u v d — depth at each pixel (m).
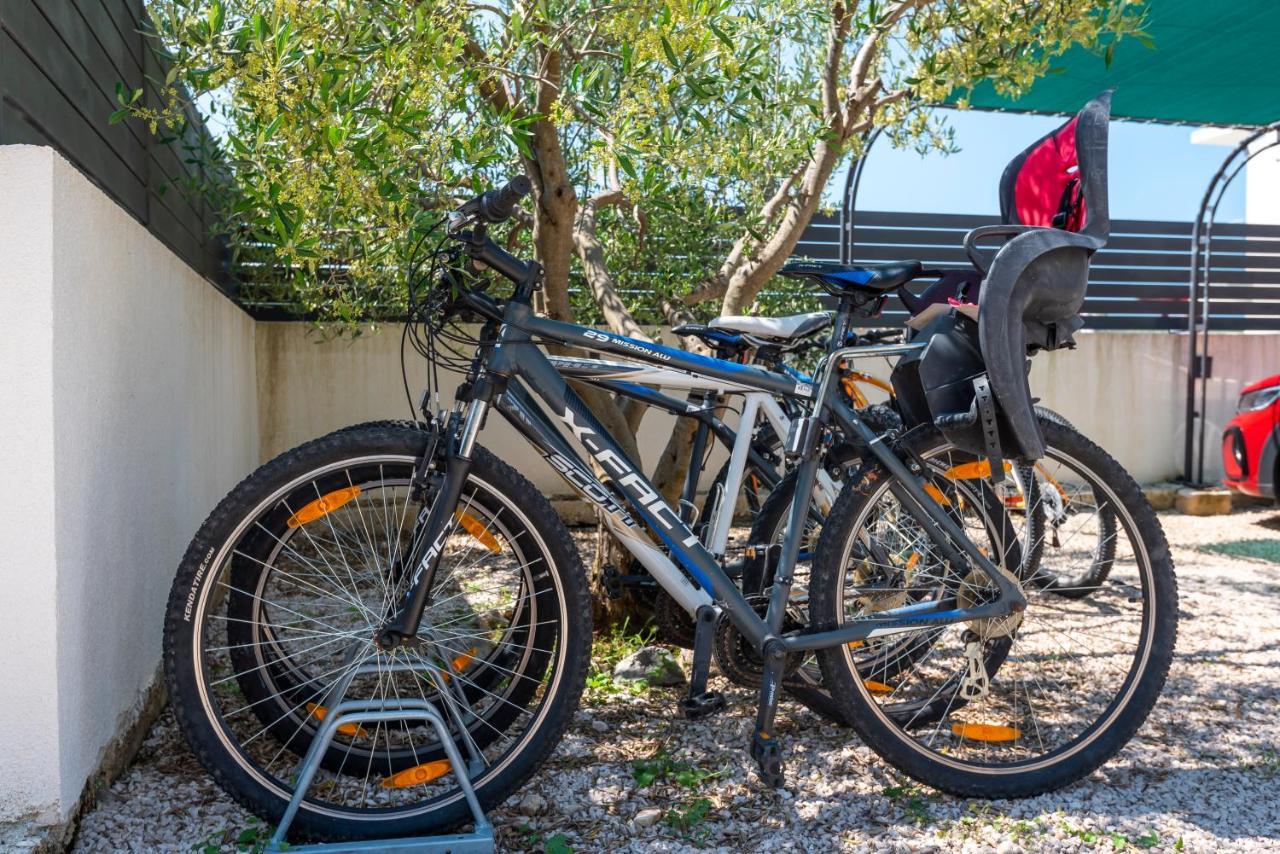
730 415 2.77
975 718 2.69
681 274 5.15
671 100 2.67
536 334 2.16
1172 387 7.26
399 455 2.05
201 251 3.89
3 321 1.77
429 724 2.40
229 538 1.95
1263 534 5.93
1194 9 4.13
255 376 5.42
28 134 1.90
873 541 2.51
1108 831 2.08
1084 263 2.15
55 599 1.81
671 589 2.28
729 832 2.07
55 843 1.80
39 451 1.79
